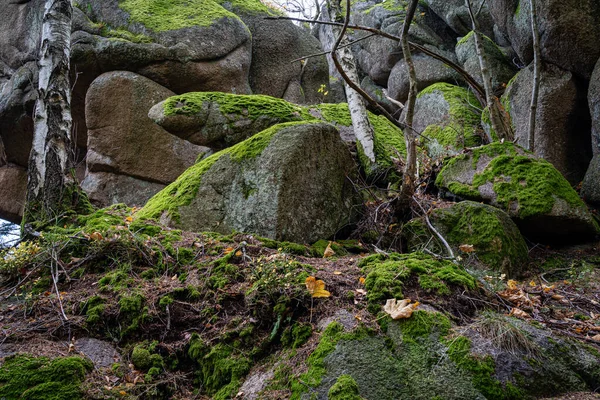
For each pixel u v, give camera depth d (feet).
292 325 9.15
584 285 13.69
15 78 33.01
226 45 30.30
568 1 19.69
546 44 21.13
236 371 8.63
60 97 16.30
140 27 29.58
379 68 36.78
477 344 8.38
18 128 33.65
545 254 16.38
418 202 16.25
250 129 23.07
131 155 28.32
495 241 14.19
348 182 17.63
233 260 11.69
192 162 29.25
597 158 19.88
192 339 9.45
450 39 34.47
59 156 15.69
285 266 10.55
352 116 24.21
